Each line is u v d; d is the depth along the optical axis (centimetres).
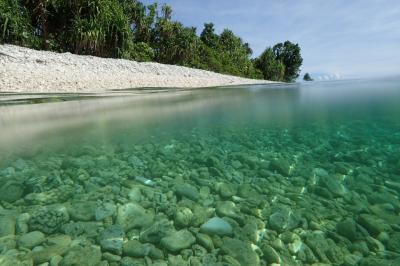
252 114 502
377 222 157
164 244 138
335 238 144
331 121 422
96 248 135
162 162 263
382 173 227
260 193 197
